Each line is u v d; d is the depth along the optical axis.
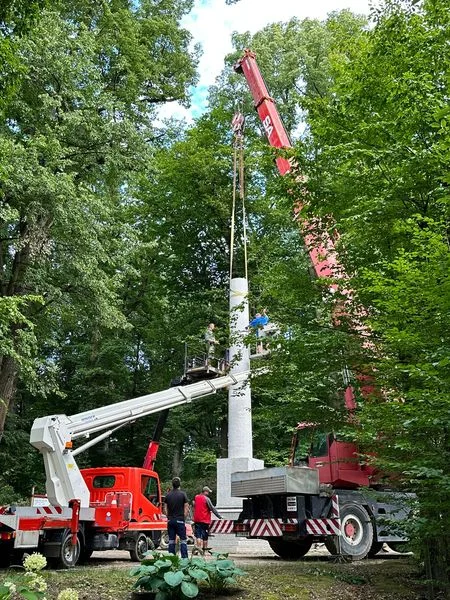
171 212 33.84
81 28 21.36
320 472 14.39
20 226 19.20
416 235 7.35
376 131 9.29
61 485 12.40
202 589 8.17
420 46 9.52
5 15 10.20
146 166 22.52
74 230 18.11
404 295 7.16
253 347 13.07
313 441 14.20
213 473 30.69
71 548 11.91
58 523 11.80
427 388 7.43
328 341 10.08
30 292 19.78
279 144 20.89
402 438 7.93
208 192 32.72
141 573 7.45
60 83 19.44
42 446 12.45
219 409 30.61
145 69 26.22
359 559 13.34
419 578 9.81
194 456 29.72
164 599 7.19
